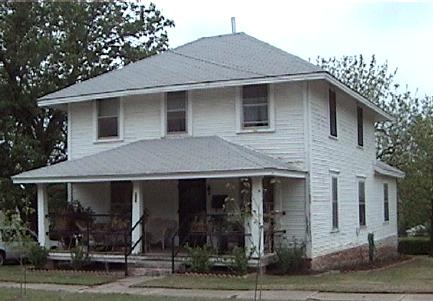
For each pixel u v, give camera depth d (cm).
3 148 2847
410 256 3328
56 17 3038
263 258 1864
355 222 2566
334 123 2336
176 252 1939
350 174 2533
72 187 2434
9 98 2897
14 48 2889
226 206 2000
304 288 1514
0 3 2917
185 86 2152
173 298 1372
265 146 2100
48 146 3131
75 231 2138
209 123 2188
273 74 2044
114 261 1967
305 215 2041
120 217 2156
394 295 1395
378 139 3944
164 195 2256
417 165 3531
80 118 2412
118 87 2269
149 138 2272
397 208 3619
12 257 2414
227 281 1666
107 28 3212
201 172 1862
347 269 2259
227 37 2647
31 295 1442
